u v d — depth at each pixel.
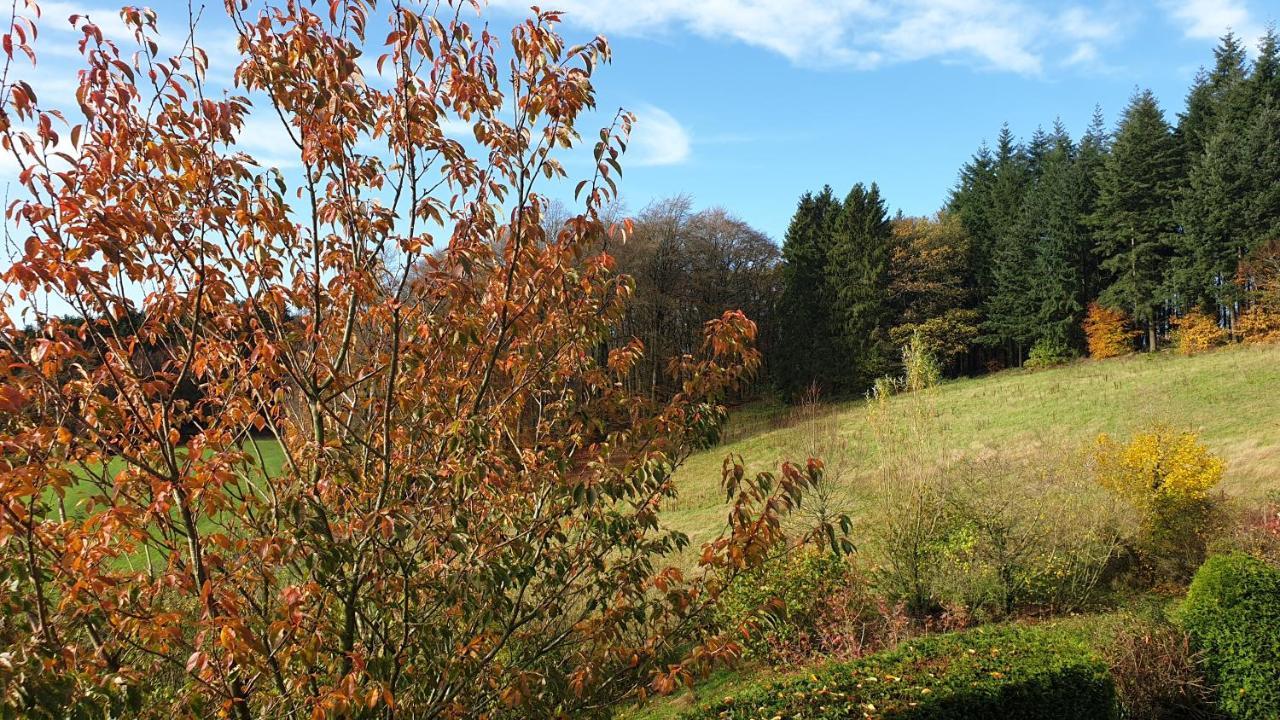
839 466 12.16
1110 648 6.87
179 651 3.16
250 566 3.16
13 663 2.08
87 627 2.80
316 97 3.24
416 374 3.57
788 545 10.44
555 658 3.83
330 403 3.67
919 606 10.66
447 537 3.09
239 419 3.28
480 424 3.32
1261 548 10.13
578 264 3.78
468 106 3.47
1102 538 10.74
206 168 3.06
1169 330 36.53
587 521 3.86
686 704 8.70
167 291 3.07
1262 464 14.52
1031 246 40.69
